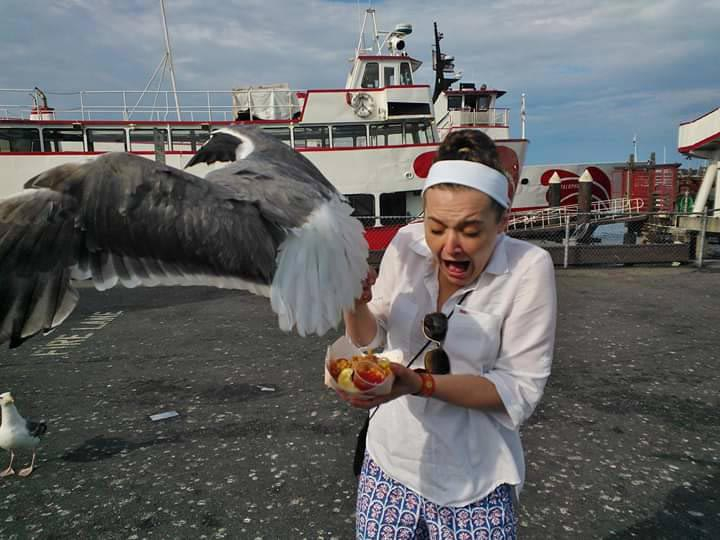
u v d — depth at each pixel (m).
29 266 1.52
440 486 2.03
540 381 1.96
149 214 1.57
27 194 1.55
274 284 1.62
